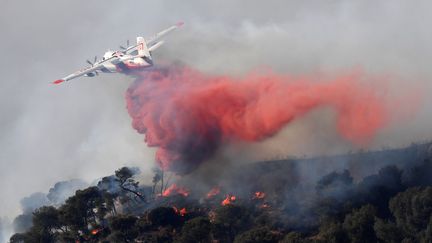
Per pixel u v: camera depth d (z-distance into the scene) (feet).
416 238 601.21
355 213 636.89
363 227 622.95
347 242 621.31
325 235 616.80
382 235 607.78
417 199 615.16
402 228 619.67
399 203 636.07
